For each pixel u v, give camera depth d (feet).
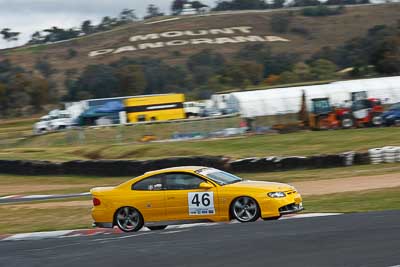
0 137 599.98
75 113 613.52
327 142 357.61
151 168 318.04
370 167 268.62
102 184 309.63
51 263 97.04
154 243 106.83
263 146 366.02
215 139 420.36
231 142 390.42
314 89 496.64
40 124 609.42
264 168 291.17
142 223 135.54
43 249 114.11
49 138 505.66
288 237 99.50
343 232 100.01
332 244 90.48
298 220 121.90
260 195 127.03
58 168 349.82
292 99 490.08
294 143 365.40
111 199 137.69
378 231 98.17
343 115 437.17
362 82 499.51
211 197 130.21
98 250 105.29
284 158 288.51
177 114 583.99
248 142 383.45
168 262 88.63
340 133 387.34
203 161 305.53
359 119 432.66
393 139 344.08
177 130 480.23
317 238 96.37
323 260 80.33
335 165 282.15
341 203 163.02
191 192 131.75
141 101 581.12
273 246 92.99
